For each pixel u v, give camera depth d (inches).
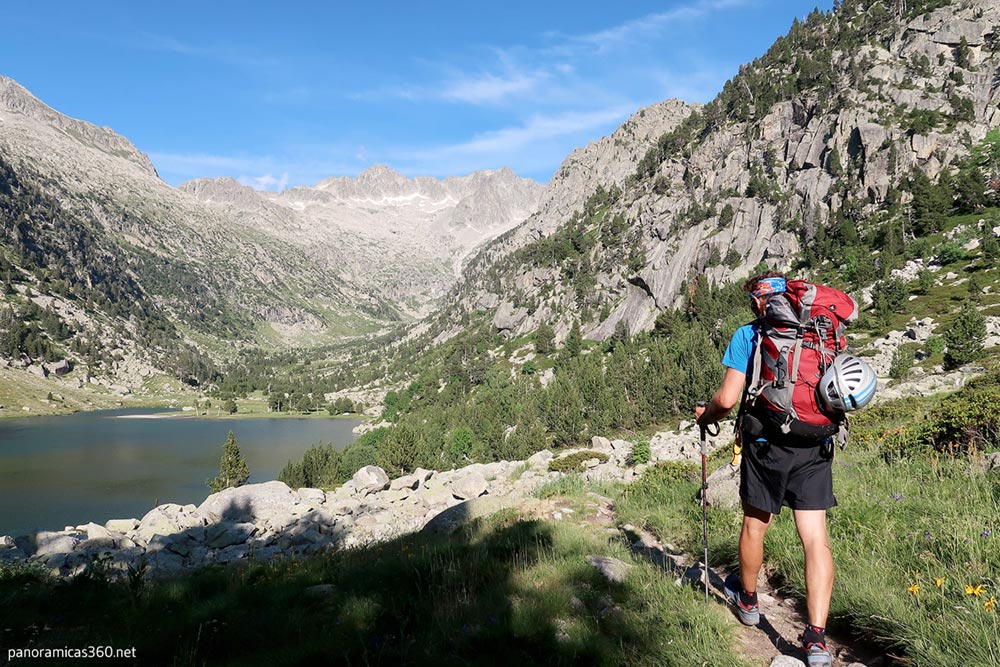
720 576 194.4
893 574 161.5
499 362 7431.1
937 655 119.6
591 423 2881.4
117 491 3262.8
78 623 198.4
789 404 127.9
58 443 5187.0
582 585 184.1
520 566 207.6
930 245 4247.0
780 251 5546.3
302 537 488.1
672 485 345.1
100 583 250.4
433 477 731.4
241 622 182.7
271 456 4707.2
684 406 2866.6
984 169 5113.2
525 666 135.2
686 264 6343.5
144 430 6382.9
